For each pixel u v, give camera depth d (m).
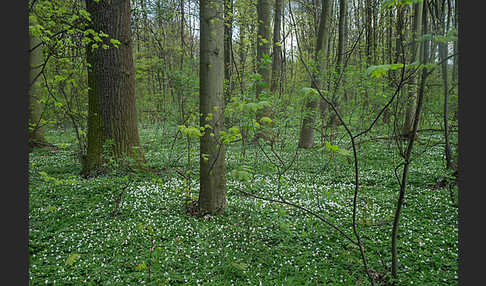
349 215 5.52
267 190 7.07
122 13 7.81
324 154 9.97
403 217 5.41
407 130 10.59
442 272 3.62
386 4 2.60
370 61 11.94
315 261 4.00
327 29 11.26
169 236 4.76
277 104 9.09
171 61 14.84
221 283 3.54
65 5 6.49
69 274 3.64
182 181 7.68
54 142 13.79
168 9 9.34
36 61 10.91
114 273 3.69
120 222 5.19
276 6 14.62
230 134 4.50
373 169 8.89
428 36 2.65
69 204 5.92
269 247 4.43
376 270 3.76
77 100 8.65
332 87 8.52
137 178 7.59
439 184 7.10
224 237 4.70
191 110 8.49
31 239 4.49
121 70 7.94
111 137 7.95
